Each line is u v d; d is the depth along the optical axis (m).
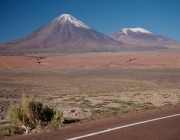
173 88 43.91
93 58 153.50
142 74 77.25
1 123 12.78
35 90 39.31
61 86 47.25
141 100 27.28
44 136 7.87
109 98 29.61
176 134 8.31
